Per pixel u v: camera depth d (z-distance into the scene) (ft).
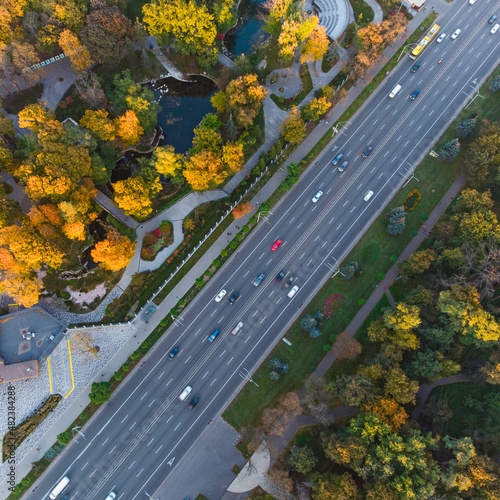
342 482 226.17
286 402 255.91
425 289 280.31
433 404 262.06
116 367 285.84
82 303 295.89
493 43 388.57
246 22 404.98
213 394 282.56
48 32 328.70
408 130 357.00
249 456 267.39
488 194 301.84
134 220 318.86
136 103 306.35
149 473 263.29
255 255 317.83
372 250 320.70
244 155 341.41
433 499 219.61
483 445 246.47
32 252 253.24
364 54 342.44
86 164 281.13
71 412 273.33
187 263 312.09
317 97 359.46
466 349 283.18
